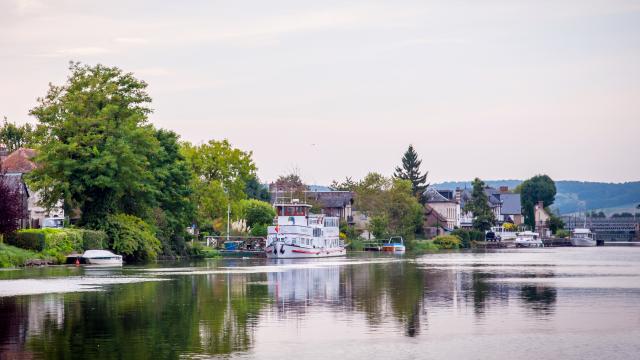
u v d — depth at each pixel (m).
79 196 115.25
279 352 39.25
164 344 41.03
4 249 98.25
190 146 158.12
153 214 124.00
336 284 74.38
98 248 111.44
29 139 115.00
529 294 64.50
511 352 39.28
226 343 41.44
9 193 103.88
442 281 78.19
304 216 144.00
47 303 57.03
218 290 67.38
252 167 161.25
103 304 56.66
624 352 39.22
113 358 37.78
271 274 89.38
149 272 92.06
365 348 40.25
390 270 98.50
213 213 159.50
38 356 38.19
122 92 119.00
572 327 46.34
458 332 44.75
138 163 115.00
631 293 65.12
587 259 137.25
